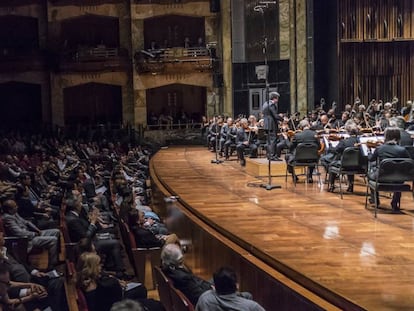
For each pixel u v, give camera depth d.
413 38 26.62
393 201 10.12
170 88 33.31
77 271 6.38
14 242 9.28
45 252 10.84
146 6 31.39
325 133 14.63
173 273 6.55
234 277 5.25
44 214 11.38
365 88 27.14
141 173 19.61
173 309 6.14
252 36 29.67
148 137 31.22
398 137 9.71
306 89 28.06
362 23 26.80
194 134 31.47
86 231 9.48
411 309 5.26
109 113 33.41
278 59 28.78
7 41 32.62
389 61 27.14
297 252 7.34
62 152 21.16
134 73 31.30
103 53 31.58
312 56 27.62
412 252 7.33
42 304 7.18
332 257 7.09
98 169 18.33
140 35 31.58
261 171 15.50
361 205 10.74
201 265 9.73
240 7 29.88
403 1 26.66
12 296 6.87
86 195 13.77
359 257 7.10
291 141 13.62
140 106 31.41
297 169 15.49
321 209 10.41
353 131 12.34
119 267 9.57
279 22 28.56
